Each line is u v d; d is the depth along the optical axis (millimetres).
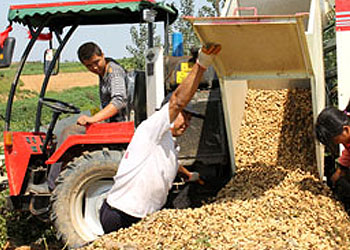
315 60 4141
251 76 4215
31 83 35969
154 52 4805
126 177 3740
